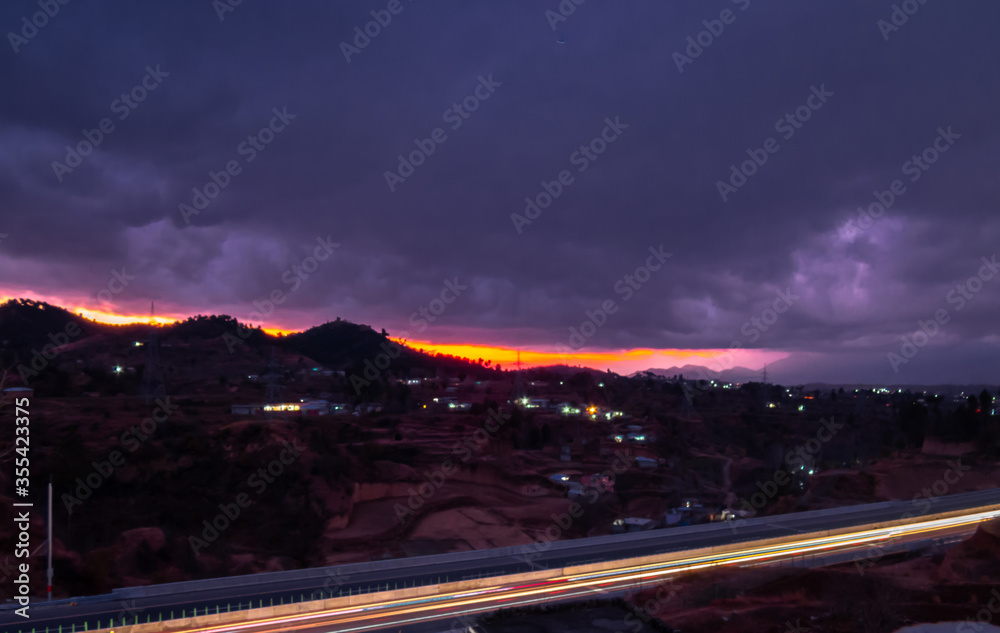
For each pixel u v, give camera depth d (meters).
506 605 48.09
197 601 47.81
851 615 45.31
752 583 53.41
